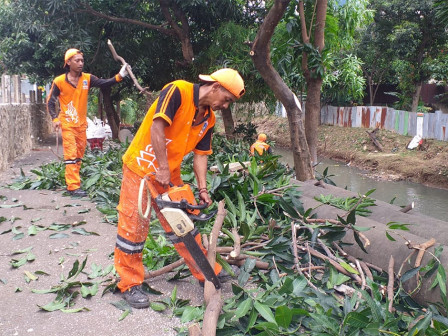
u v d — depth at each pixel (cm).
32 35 1425
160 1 1258
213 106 304
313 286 319
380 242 364
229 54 1302
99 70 1489
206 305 305
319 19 675
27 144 1191
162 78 1634
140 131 307
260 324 266
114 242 460
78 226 511
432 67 2236
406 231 388
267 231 430
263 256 377
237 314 283
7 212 568
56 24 1278
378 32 2331
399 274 326
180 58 1537
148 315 313
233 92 297
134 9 1349
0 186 717
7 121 942
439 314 297
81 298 338
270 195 461
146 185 294
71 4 1227
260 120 3241
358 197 476
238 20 1385
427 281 313
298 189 520
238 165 542
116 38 1418
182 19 1295
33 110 1348
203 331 266
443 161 1583
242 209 434
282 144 2603
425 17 2166
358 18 1243
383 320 274
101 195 595
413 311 313
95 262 407
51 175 711
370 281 317
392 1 2208
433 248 327
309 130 729
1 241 462
